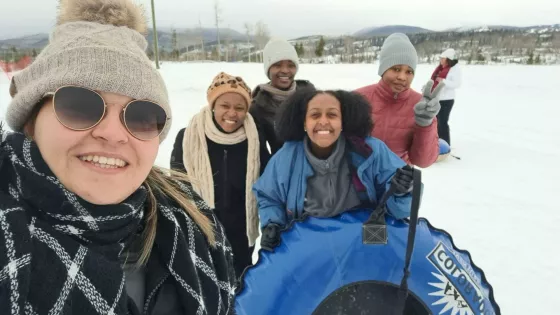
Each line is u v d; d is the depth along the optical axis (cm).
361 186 174
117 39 87
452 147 670
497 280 297
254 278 160
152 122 88
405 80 226
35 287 72
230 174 244
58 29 89
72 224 79
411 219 146
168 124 97
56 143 78
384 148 179
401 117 232
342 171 176
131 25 96
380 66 235
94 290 77
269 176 191
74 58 81
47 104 80
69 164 80
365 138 180
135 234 97
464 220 394
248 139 242
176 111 939
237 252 251
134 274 98
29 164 79
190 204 113
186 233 107
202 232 113
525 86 1442
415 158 232
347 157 176
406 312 156
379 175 175
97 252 82
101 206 82
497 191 471
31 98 80
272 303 154
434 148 229
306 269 155
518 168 560
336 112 170
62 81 78
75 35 85
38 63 83
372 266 154
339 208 173
